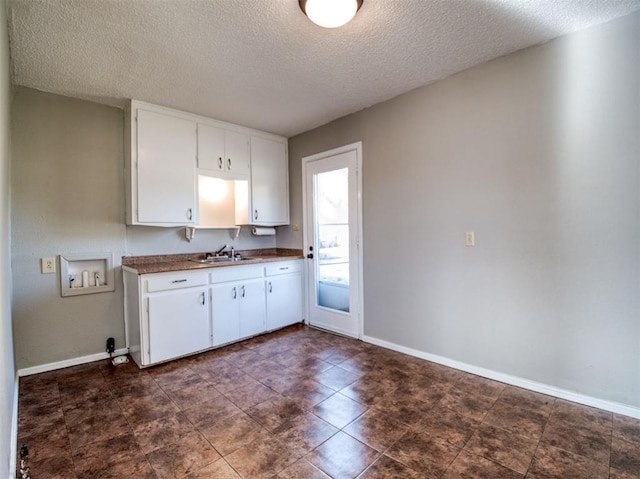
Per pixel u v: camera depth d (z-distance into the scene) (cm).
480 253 245
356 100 299
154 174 297
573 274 207
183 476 151
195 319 296
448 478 148
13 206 253
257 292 345
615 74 190
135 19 181
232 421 193
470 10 179
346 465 157
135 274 273
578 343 207
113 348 294
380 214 309
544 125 214
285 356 291
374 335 319
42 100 266
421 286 280
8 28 185
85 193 285
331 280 363
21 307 256
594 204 199
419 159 278
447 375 249
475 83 243
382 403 210
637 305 188
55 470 155
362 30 196
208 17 181
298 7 174
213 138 338
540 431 180
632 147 187
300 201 397
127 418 197
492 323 241
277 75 249
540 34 203
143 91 272
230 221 387
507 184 230
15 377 234
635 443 169
